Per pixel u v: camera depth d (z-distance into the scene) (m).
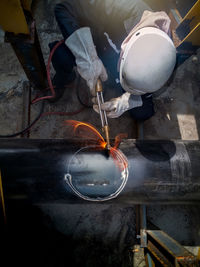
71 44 1.12
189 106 1.94
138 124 1.74
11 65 1.85
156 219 1.70
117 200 1.17
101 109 1.15
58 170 1.08
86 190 1.09
